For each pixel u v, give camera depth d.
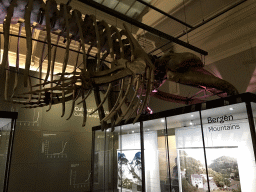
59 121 6.36
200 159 3.61
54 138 6.16
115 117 3.36
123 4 6.12
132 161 4.88
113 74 2.71
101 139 6.49
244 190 3.03
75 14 2.55
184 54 3.82
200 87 3.97
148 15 6.50
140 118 4.62
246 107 3.00
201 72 3.96
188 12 5.82
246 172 3.04
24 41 6.09
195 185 3.60
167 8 5.87
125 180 5.01
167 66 3.94
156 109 7.41
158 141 4.36
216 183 3.34
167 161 4.12
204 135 3.65
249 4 5.01
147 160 4.50
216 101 3.31
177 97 5.10
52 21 2.58
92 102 7.08
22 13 2.35
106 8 3.11
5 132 4.41
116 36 3.12
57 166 6.03
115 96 3.66
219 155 3.39
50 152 6.00
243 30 5.22
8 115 3.92
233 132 3.28
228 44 5.54
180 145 3.95
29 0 2.14
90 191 6.35
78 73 2.43
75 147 6.44
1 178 4.11
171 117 4.05
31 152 5.70
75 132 6.55
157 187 4.23
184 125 3.97
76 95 2.96
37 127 5.93
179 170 3.89
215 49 5.83
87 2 2.96
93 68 3.33
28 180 5.50
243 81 5.07
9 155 3.85
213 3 5.40
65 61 2.28
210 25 5.89
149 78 2.66
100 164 6.21
